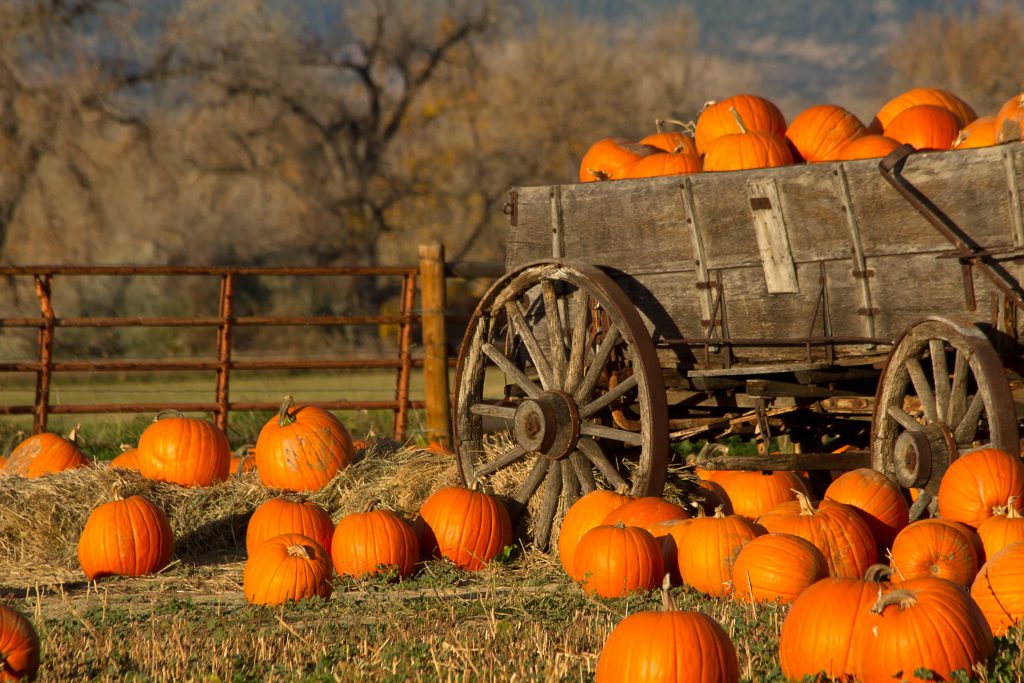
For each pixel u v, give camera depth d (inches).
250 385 1728.6
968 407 492.1
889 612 325.1
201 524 622.5
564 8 3125.0
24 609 480.7
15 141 2460.6
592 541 481.7
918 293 518.3
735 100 665.6
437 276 857.5
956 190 507.2
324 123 2960.1
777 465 541.0
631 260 574.6
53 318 843.4
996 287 501.4
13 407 837.2
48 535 594.2
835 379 543.8
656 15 3257.9
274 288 2566.4
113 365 852.6
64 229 2470.5
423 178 2997.0
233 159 2854.3
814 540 457.4
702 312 559.5
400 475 641.0
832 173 530.9
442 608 454.0
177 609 470.9
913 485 490.9
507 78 3070.9
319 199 2837.1
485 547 555.5
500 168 2960.1
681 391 586.6
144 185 2699.3
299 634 414.9
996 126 548.7
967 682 304.3
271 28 2903.5
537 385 605.6
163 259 2561.5
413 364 904.9
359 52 3048.7
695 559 469.4
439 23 3083.2
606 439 584.1
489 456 613.0
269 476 657.0
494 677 347.9
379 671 358.0
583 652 378.9
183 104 2834.6
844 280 532.7
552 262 570.9
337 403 880.3
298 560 481.7
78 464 700.7
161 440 660.1
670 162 620.7
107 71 2608.3
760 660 358.9
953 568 429.7
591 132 2984.7
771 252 544.7
